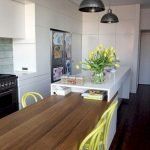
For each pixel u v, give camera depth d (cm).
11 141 137
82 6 270
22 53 405
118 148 293
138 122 393
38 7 390
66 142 136
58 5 468
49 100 240
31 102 362
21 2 370
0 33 325
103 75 293
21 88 352
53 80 461
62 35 495
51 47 445
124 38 615
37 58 398
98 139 152
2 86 309
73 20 566
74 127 161
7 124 167
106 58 274
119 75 363
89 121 174
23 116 185
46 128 159
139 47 691
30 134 148
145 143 310
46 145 132
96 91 256
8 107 326
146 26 669
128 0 539
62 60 502
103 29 630
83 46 654
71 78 280
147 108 480
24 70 409
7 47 397
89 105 221
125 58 622
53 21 449
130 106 495
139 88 701
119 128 363
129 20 603
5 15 334
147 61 762
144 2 567
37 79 400
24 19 385
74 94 268
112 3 573
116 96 299
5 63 393
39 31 399
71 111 200
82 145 136
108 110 180
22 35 383
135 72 618
